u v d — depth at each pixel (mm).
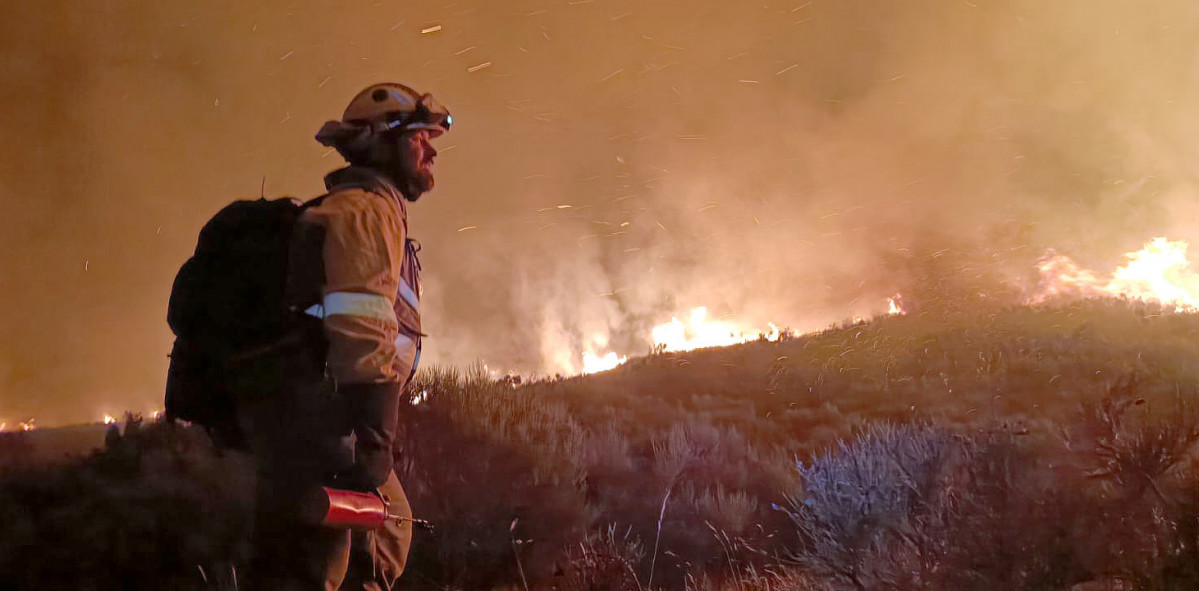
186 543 5020
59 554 4934
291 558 3330
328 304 3215
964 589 4699
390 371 3291
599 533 6344
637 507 7078
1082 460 5453
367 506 3268
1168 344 14664
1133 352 13992
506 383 10844
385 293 3309
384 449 3281
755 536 6617
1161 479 5031
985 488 5312
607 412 11438
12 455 7234
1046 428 7484
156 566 4902
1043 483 5117
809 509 6117
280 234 3332
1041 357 14180
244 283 3281
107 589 4719
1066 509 4785
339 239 3262
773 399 13555
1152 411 6398
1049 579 4547
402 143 3648
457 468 6746
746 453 8922
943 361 14828
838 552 5344
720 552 6328
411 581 5559
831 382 14258
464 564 5719
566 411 10289
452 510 6105
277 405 3279
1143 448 5012
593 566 5637
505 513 6176
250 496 5488
